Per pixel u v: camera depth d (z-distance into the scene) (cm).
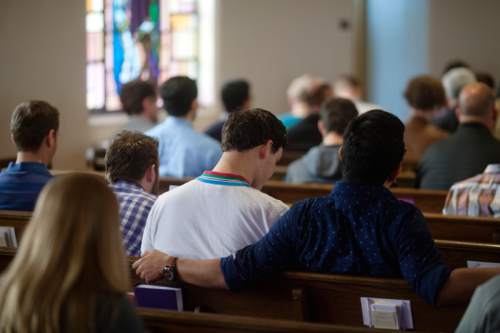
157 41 1077
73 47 852
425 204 541
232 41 1178
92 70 969
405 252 296
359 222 306
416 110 754
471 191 473
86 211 217
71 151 864
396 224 300
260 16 1213
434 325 315
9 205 444
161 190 557
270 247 317
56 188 220
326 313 323
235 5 1177
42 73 809
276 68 1246
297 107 858
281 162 767
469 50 1410
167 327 270
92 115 965
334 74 1322
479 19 1400
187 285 338
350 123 316
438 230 443
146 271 334
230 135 345
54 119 457
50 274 211
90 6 961
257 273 318
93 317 210
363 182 308
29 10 785
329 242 311
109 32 995
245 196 338
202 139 597
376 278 311
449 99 854
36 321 208
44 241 213
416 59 1452
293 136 775
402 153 311
